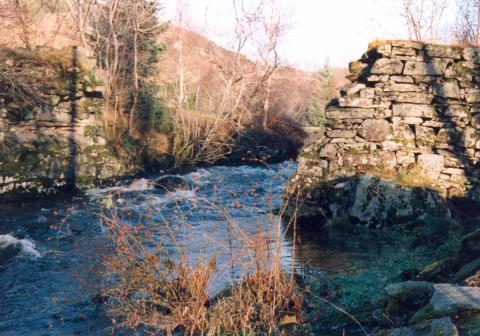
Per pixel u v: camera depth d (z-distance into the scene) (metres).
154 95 23.98
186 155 22.11
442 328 3.35
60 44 25.86
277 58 30.14
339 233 9.23
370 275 6.07
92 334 5.23
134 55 22.70
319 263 7.18
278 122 32.12
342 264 7.07
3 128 13.61
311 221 10.19
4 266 8.00
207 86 32.53
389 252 7.50
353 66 11.05
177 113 23.44
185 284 5.55
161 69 28.55
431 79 9.91
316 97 47.06
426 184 9.48
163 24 25.44
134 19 23.61
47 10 23.61
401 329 3.69
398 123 9.95
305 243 8.55
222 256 7.45
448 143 9.76
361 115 10.11
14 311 6.08
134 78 22.45
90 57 16.39
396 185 9.13
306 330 4.80
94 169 16.12
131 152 19.00
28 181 13.80
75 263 7.93
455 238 6.74
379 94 10.06
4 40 17.83
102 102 16.81
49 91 14.77
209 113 27.70
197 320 5.01
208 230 9.77
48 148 14.52
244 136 25.78
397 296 4.50
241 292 5.27
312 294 5.45
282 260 7.37
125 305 5.76
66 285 6.96
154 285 5.76
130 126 20.34
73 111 15.51
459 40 16.92
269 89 31.84
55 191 14.52
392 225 8.93
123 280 5.93
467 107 9.75
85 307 6.08
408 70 9.95
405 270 5.86
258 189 15.70
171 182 16.77
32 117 14.34
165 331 5.11
